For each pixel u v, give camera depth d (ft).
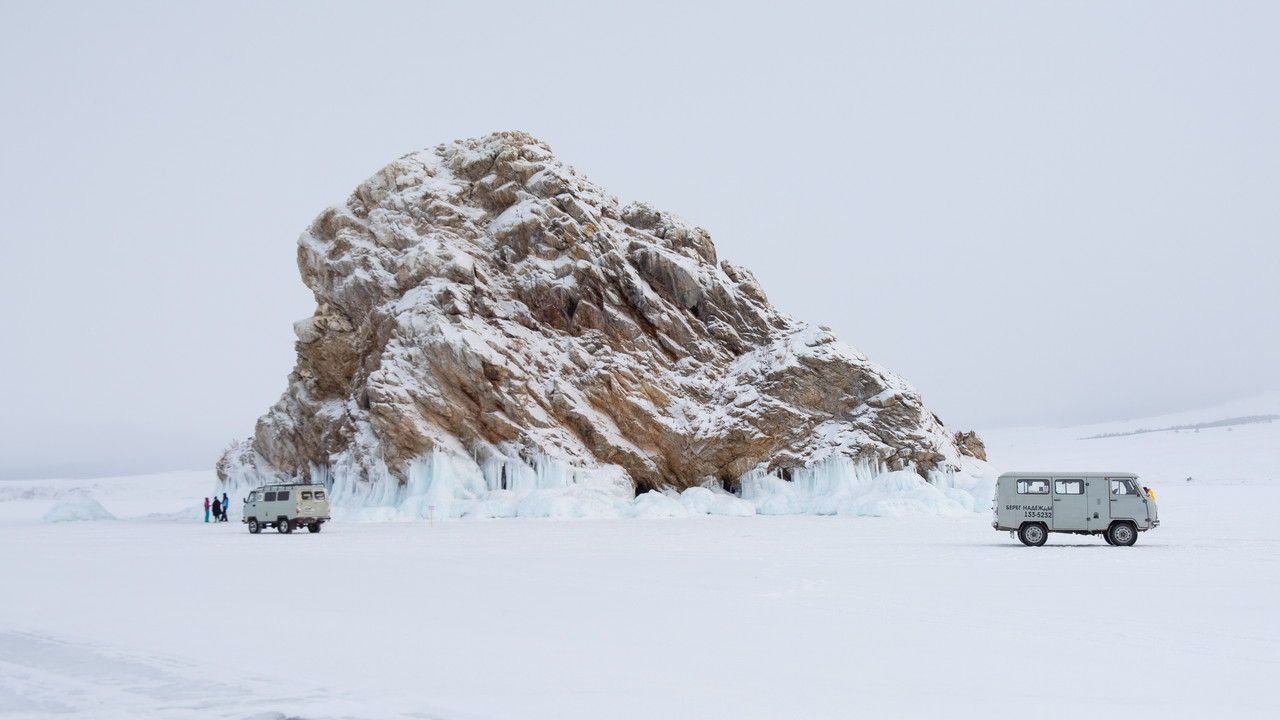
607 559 98.68
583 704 37.42
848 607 62.64
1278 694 38.52
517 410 220.23
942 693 38.83
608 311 242.78
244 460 263.70
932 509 192.75
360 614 60.64
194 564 96.58
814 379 225.97
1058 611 60.23
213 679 42.60
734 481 228.22
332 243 256.73
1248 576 78.69
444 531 155.63
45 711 38.04
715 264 268.62
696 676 42.34
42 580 81.61
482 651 48.21
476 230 255.29
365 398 232.12
